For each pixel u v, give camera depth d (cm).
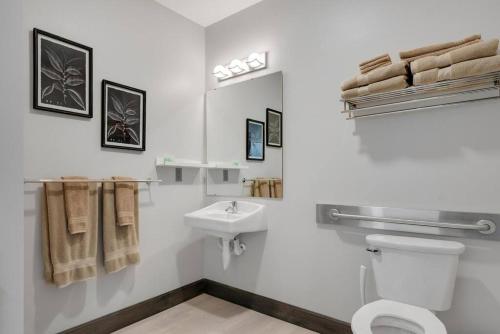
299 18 222
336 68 204
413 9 175
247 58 244
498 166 151
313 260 212
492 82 147
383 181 184
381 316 143
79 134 194
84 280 184
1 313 105
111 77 212
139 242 228
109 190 202
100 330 202
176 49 258
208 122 279
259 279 242
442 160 166
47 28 180
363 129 192
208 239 278
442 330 128
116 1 216
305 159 217
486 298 154
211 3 247
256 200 243
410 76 163
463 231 159
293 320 220
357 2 195
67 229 178
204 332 210
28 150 172
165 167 247
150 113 237
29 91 172
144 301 231
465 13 160
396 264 159
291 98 225
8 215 107
